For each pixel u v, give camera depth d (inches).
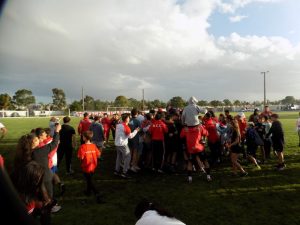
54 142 229.3
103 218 262.4
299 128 606.5
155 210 139.6
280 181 359.6
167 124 427.8
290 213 265.0
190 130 374.3
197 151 365.7
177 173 417.4
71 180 387.5
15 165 177.0
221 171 414.6
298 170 406.6
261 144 424.8
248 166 436.5
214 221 250.7
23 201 161.0
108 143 707.4
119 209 283.6
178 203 295.7
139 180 383.6
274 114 413.7
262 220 251.4
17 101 4899.1
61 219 260.4
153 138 412.8
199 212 271.6
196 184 359.6
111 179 390.0
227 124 464.8
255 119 495.8
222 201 299.6
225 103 5073.8
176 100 3011.8
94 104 4751.5
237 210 274.8
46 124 1583.4
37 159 212.2
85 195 324.8
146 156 450.6
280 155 408.8
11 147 672.4
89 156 305.6
